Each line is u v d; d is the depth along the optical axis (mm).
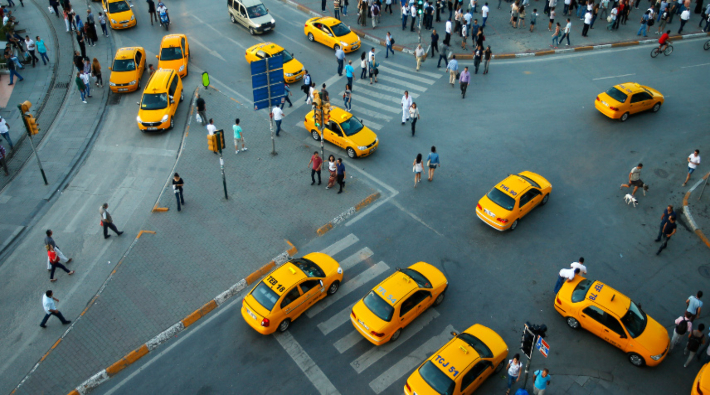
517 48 32188
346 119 23547
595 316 15133
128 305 16688
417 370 13727
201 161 23297
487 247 18766
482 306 16594
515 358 13297
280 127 25141
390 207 20656
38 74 30234
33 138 24922
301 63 30766
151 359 15242
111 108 27578
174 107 26281
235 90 28703
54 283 17672
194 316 16328
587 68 30062
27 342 15734
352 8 38219
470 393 13859
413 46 32719
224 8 38438
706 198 20562
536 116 25906
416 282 15961
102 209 18484
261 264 18125
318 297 16547
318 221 19953
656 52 30688
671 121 25266
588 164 22641
